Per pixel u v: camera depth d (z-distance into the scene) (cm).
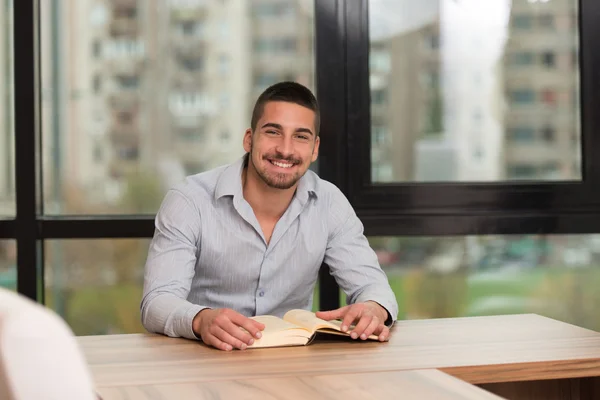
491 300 290
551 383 161
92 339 167
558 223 284
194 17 282
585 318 294
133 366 138
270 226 208
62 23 277
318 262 211
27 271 266
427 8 287
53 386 57
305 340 158
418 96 287
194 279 208
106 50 279
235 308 207
